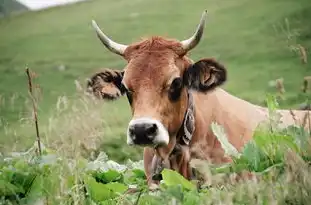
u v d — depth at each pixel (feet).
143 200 37.06
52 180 38.29
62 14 371.76
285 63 228.02
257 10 300.81
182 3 342.64
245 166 39.91
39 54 303.48
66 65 276.21
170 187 36.14
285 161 37.93
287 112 64.54
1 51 317.63
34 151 44.73
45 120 126.21
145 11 341.41
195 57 251.80
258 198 34.42
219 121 56.08
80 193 38.47
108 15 346.74
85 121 40.40
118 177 45.96
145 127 49.21
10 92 244.42
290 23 268.62
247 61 240.12
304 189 34.50
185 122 52.90
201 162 39.73
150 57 52.49
